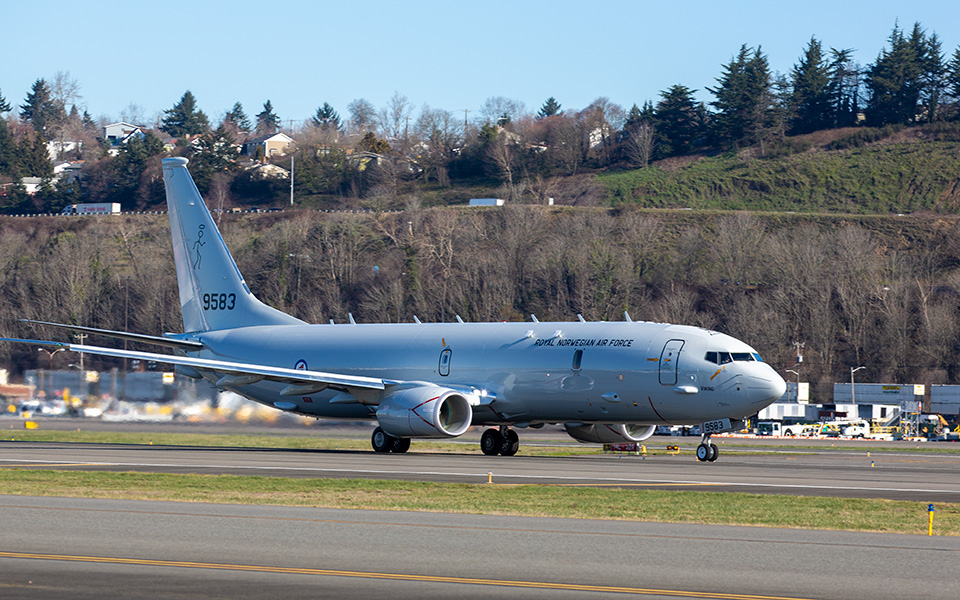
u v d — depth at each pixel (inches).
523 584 2146.9
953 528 3127.5
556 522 3129.9
